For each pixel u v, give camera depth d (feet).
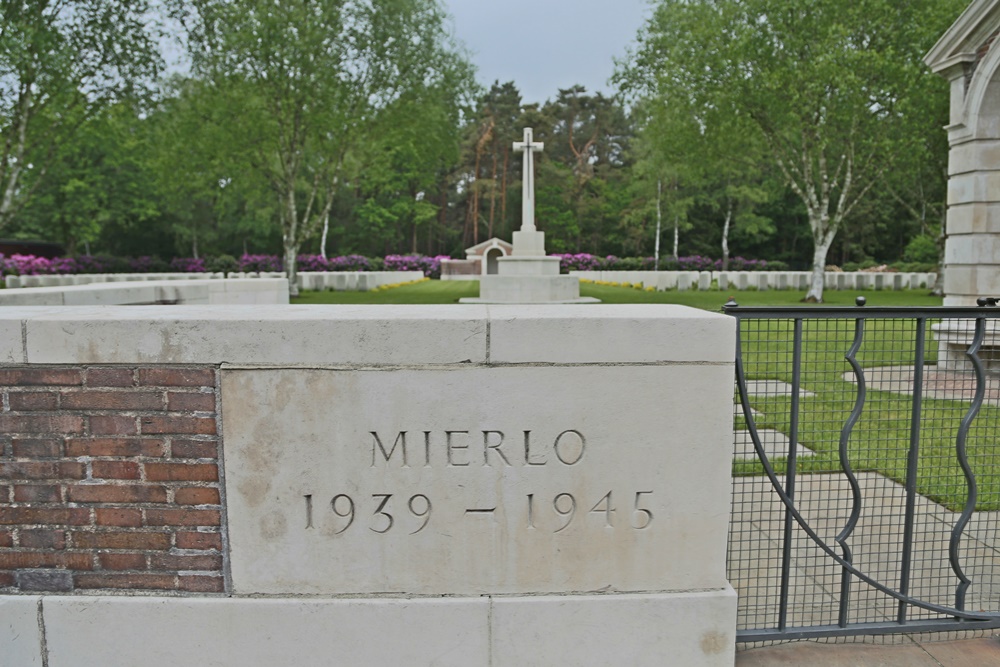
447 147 87.97
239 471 7.72
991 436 16.84
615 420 7.72
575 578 7.94
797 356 8.32
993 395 21.21
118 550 7.84
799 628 8.75
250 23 66.18
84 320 7.50
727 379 7.71
